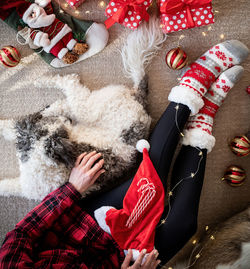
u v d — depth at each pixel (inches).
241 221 44.7
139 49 46.2
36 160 38.5
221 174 51.8
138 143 42.7
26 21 42.4
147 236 37.6
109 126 44.2
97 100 44.6
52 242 39.2
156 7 46.9
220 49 45.9
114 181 45.0
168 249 41.1
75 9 47.4
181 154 45.4
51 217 37.6
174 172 45.3
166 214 42.6
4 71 48.8
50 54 46.2
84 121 44.8
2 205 49.9
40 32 43.3
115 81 49.6
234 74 45.4
